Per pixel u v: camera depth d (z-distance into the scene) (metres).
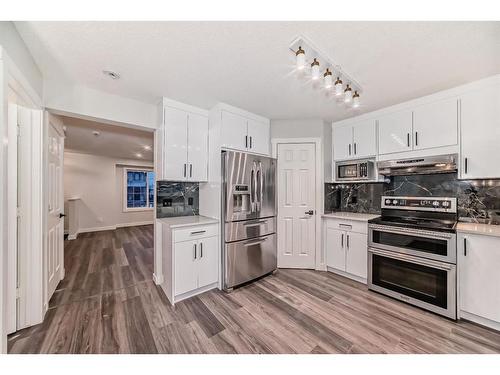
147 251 4.08
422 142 2.34
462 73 1.88
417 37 1.41
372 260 2.43
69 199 5.09
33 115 1.82
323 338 1.66
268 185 2.90
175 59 1.68
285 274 2.95
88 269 3.14
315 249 3.12
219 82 2.06
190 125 2.63
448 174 2.43
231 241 2.50
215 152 2.64
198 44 1.50
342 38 1.42
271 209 2.93
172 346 1.58
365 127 2.85
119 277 2.86
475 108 2.02
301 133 3.16
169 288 2.25
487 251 1.76
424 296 2.04
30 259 1.79
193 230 2.34
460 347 1.56
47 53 1.59
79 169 5.77
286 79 2.00
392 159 2.57
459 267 1.88
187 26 1.32
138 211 6.91
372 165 2.79
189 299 2.28
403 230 2.18
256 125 2.95
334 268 2.95
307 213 3.13
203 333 1.72
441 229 1.96
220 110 2.56
